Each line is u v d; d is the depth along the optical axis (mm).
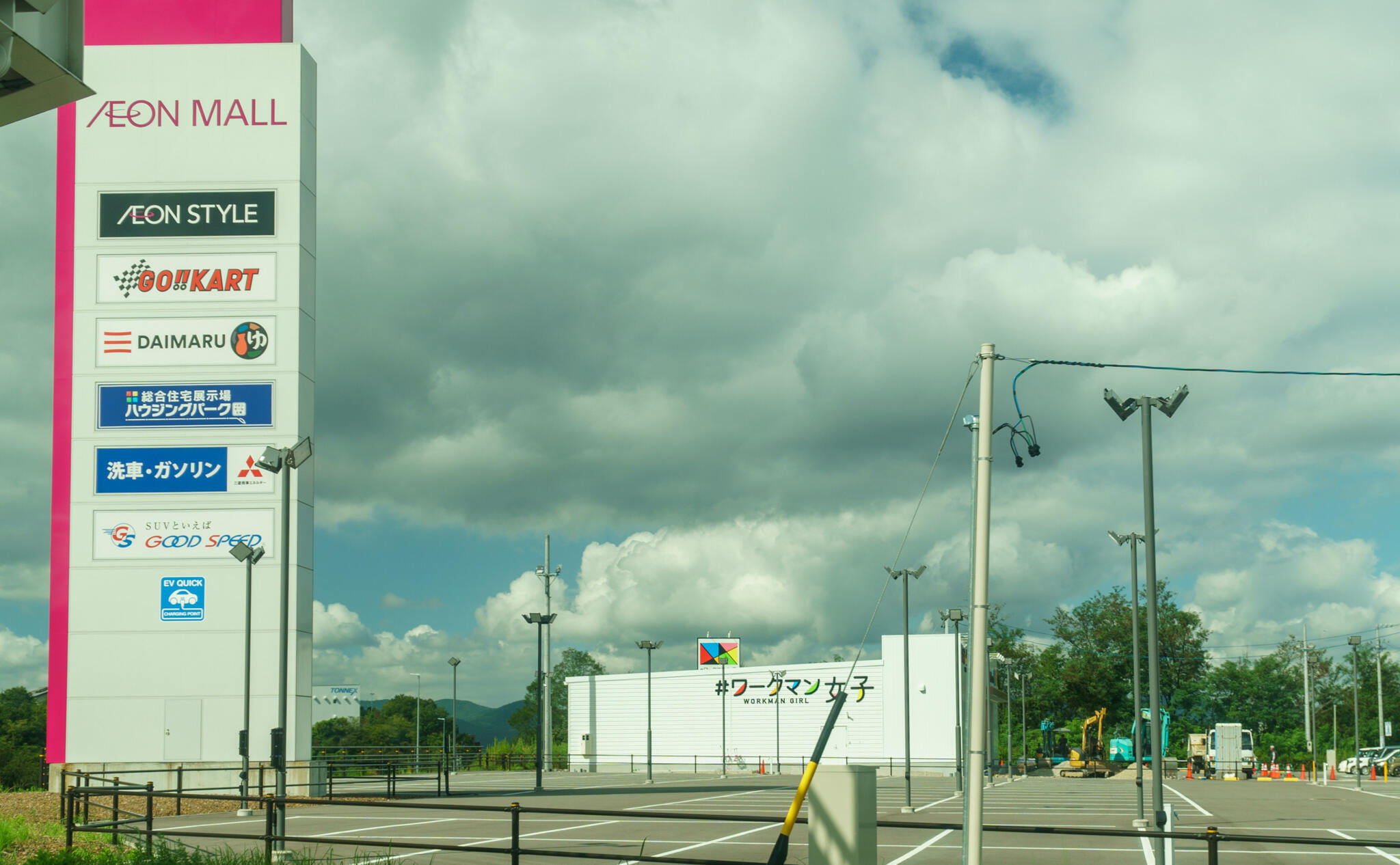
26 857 16906
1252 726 129250
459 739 142375
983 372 13602
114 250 38562
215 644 36688
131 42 39500
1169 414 23516
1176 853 21359
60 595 37000
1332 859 20594
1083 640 111375
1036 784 56906
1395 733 124125
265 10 39656
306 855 17375
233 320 38281
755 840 23250
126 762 36094
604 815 11180
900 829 26375
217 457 37594
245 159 38938
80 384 38031
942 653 68938
